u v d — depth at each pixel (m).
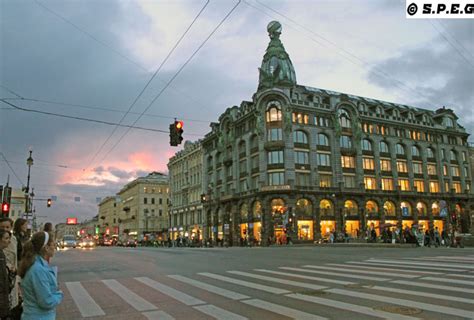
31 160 34.53
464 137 76.44
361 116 62.62
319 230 54.66
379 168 62.97
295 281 11.58
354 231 58.19
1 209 21.20
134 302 9.19
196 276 13.63
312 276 12.58
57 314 8.14
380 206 61.38
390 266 14.93
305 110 57.72
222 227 66.06
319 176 57.09
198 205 77.38
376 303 8.01
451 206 70.19
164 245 72.56
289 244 45.03
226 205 64.88
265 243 53.00
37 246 4.28
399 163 66.38
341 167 58.88
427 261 16.59
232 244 61.84
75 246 61.94
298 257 21.55
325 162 58.09
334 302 8.26
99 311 8.34
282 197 53.50
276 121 55.69
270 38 63.16
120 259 23.62
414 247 29.22
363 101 65.50
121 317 7.71
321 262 17.77
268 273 13.84
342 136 60.72
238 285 11.16
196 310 8.04
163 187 109.56
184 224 84.19
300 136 56.94
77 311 8.40
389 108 68.00
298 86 62.41
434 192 68.50
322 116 59.34
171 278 13.28
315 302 8.33
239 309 7.97
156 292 10.46
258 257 22.61
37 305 4.07
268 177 55.28
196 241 64.12
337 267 15.20
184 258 23.17
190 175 83.19
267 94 56.12
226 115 66.75
